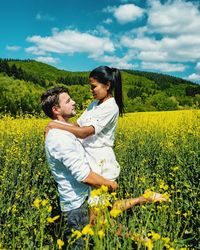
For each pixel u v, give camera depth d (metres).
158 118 14.88
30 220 3.58
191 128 9.80
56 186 5.39
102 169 4.10
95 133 4.02
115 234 2.87
